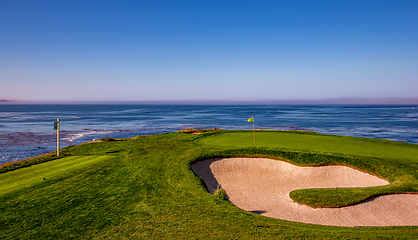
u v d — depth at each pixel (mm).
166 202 12938
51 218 10969
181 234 9703
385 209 13727
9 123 82938
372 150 22594
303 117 119875
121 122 91188
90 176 16672
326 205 14062
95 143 28172
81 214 11414
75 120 99312
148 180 16047
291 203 14891
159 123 88000
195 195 13945
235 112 178875
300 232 10000
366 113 157500
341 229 10586
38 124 80125
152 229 10117
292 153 20969
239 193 17156
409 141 49719
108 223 10625
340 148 23391
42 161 20312
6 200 12656
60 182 15461
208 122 92688
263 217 11727
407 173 17078
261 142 26688
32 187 14523
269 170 20094
